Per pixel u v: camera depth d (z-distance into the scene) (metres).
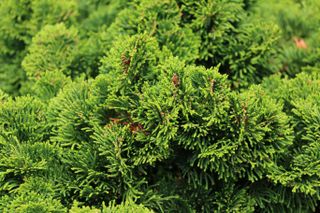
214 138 0.87
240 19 1.01
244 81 0.99
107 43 1.02
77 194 0.87
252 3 1.05
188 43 0.97
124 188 0.87
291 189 0.90
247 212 0.89
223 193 0.90
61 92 0.91
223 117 0.86
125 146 0.87
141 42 0.88
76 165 0.87
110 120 0.88
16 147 0.87
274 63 1.06
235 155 0.86
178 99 0.85
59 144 0.90
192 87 0.85
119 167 0.85
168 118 0.84
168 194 0.90
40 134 0.90
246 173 0.91
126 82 0.88
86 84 0.92
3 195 0.86
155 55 0.91
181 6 0.99
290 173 0.87
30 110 0.91
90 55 1.03
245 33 1.01
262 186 0.91
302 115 0.89
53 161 0.88
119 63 0.87
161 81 0.86
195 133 0.85
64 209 0.82
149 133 0.86
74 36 1.04
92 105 0.89
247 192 0.91
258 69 1.03
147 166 0.91
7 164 0.85
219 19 0.98
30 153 0.87
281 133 0.86
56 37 1.03
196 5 0.99
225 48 1.00
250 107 0.85
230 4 0.99
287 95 0.95
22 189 0.84
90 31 1.09
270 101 0.88
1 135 0.88
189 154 0.89
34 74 1.01
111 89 0.88
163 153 0.86
